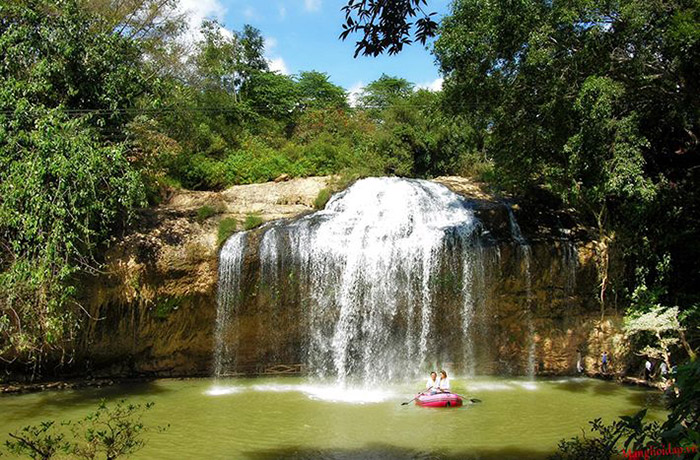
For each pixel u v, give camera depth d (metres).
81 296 16.92
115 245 17.44
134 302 17.89
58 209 15.16
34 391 16.73
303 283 19.58
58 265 15.47
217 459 11.21
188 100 27.45
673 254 19.59
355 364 19.64
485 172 26.02
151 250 17.91
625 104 17.95
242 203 22.23
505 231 20.67
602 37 15.48
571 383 18.84
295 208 22.03
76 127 16.78
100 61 18.58
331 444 12.24
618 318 19.42
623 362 19.23
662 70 15.98
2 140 15.54
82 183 15.88
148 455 11.34
